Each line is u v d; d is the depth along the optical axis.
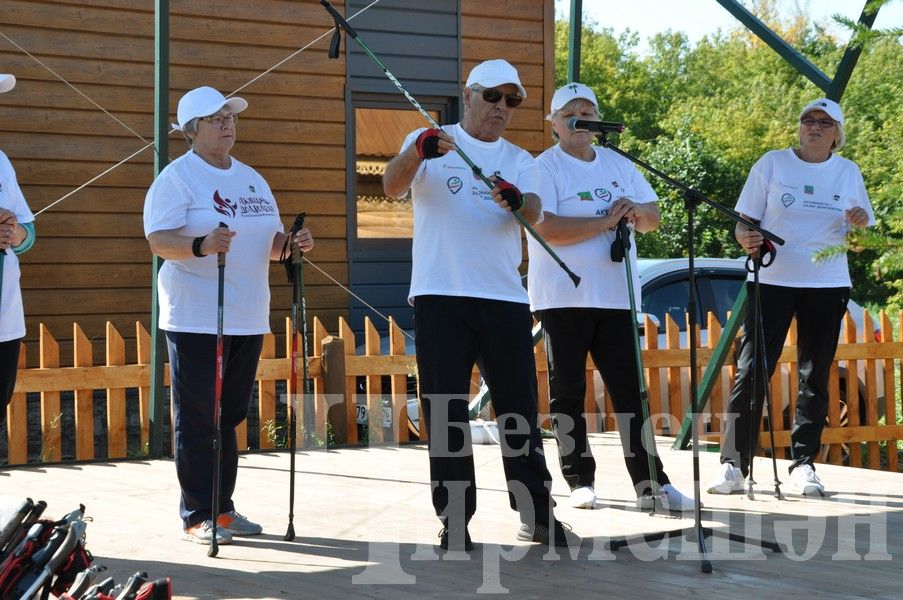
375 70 11.30
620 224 5.41
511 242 4.83
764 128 27.88
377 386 8.81
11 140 9.61
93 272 9.93
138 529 5.30
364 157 11.47
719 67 40.44
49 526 3.20
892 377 9.38
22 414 7.67
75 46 9.86
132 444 9.77
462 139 4.83
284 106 10.86
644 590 4.22
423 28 11.49
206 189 5.01
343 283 11.16
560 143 5.70
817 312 6.38
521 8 11.95
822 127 6.34
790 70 29.75
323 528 5.32
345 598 4.09
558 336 5.59
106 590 3.09
